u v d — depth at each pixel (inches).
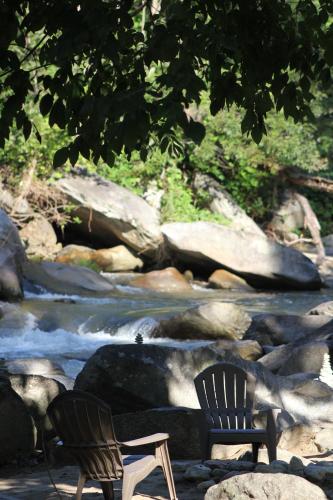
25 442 392.2
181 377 417.7
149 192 1397.6
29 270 1048.2
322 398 443.5
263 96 337.4
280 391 438.6
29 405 407.5
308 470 299.1
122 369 412.2
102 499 295.0
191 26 281.6
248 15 313.4
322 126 1665.8
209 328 795.4
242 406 349.1
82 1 282.5
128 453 377.1
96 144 310.2
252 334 782.5
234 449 381.7
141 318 843.4
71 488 318.0
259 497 259.9
